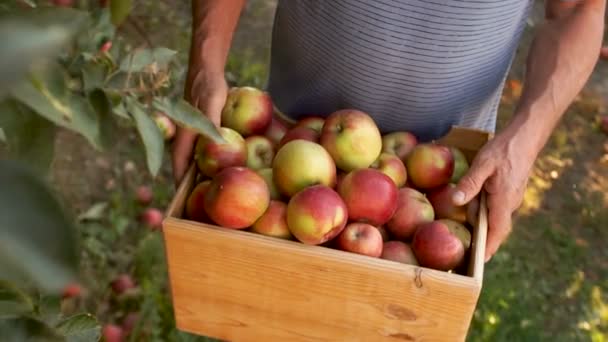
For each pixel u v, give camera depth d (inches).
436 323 51.0
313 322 53.9
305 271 51.1
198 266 53.2
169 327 100.7
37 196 18.2
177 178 60.4
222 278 53.5
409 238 58.6
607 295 117.6
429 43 61.3
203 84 61.4
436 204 61.6
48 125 27.1
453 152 65.4
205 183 56.4
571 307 114.3
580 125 150.4
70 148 123.3
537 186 136.0
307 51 66.9
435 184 61.6
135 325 98.8
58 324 36.7
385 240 59.0
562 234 126.7
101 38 37.3
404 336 52.4
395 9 59.8
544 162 141.3
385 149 65.2
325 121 62.1
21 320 25.2
